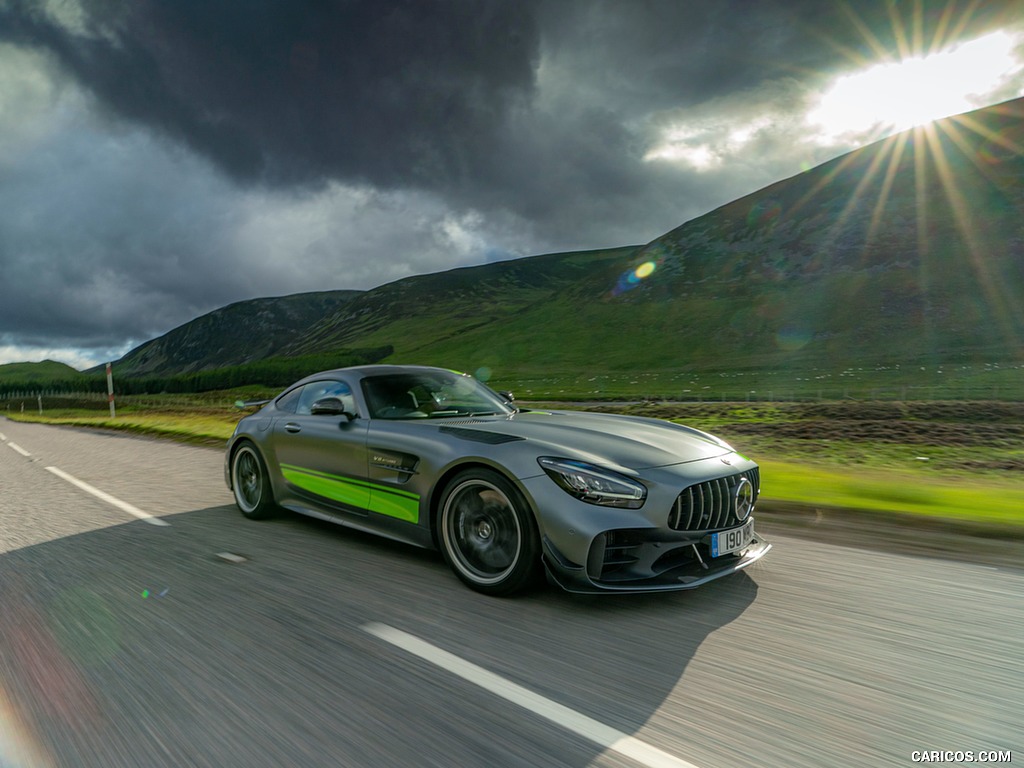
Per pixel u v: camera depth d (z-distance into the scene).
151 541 4.88
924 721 2.26
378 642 2.96
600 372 108.38
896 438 24.02
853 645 2.89
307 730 2.24
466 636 3.03
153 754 2.11
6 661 2.82
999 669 2.64
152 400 85.25
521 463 3.48
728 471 3.68
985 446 21.66
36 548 4.77
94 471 9.39
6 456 12.41
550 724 2.27
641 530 3.29
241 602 3.50
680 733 2.20
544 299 175.25
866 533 4.84
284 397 5.55
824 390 69.75
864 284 112.44
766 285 124.38
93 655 2.86
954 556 4.24
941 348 88.19
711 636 3.01
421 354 156.12
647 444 3.78
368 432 4.40
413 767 2.02
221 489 7.39
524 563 3.40
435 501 3.95
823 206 138.25
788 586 3.68
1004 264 103.69
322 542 4.77
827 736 2.18
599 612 3.32
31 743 2.19
